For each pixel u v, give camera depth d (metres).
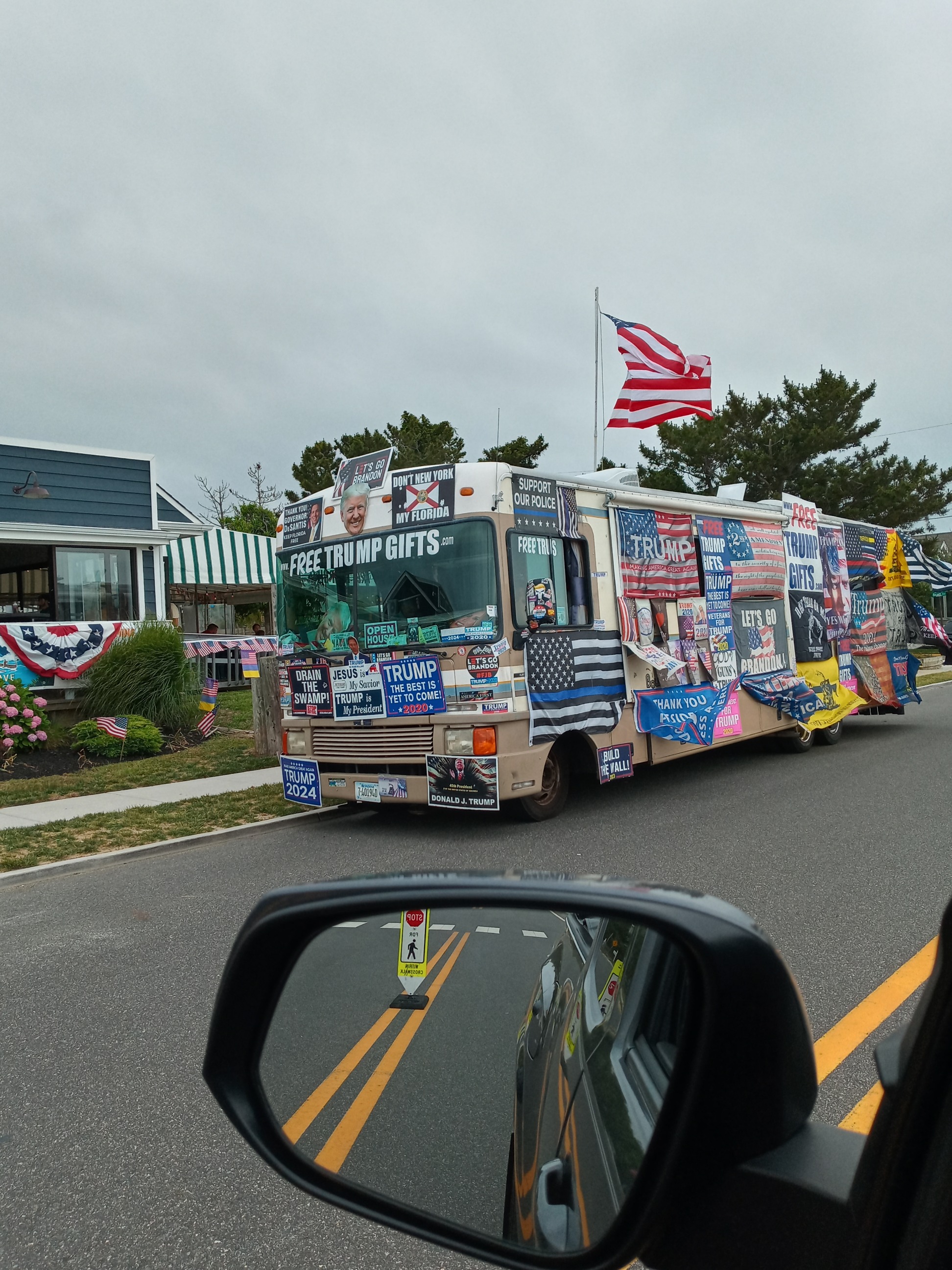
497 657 7.79
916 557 17.03
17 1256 2.74
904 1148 0.93
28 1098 3.76
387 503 8.40
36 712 13.37
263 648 19.58
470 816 9.06
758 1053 1.15
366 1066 1.84
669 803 9.29
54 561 16.27
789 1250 1.08
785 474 37.00
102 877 7.47
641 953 1.69
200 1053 4.09
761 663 11.42
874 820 8.09
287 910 1.56
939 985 0.91
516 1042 1.99
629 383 14.86
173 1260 2.70
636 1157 1.29
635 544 9.38
